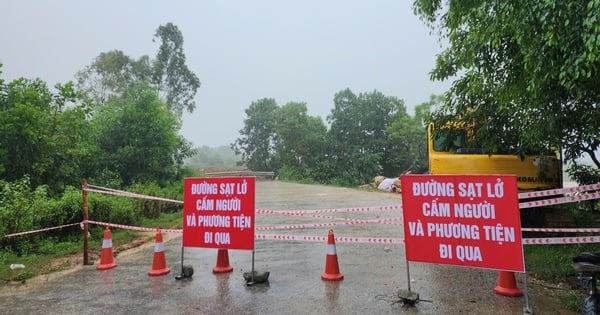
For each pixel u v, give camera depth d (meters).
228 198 5.57
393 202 14.74
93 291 5.12
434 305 4.25
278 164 48.44
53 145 11.14
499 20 4.64
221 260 5.91
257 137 52.09
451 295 4.55
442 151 7.99
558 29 3.90
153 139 17.86
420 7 6.79
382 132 40.56
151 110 18.16
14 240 7.59
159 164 18.17
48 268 6.38
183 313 4.24
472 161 7.48
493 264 4.04
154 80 32.72
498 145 7.19
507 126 7.00
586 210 9.22
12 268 6.27
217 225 5.61
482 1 5.20
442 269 5.70
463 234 4.21
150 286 5.26
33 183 10.58
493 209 4.07
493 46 4.91
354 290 4.83
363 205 13.88
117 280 5.62
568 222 7.13
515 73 5.23
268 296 4.71
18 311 4.45
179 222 11.53
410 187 4.55
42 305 4.62
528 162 7.32
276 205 14.35
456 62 6.64
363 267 5.89
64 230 8.56
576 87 4.62
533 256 6.09
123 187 15.99
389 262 6.16
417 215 4.49
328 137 42.28
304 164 43.00
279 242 7.99
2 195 8.73
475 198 4.17
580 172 8.93
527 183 7.28
